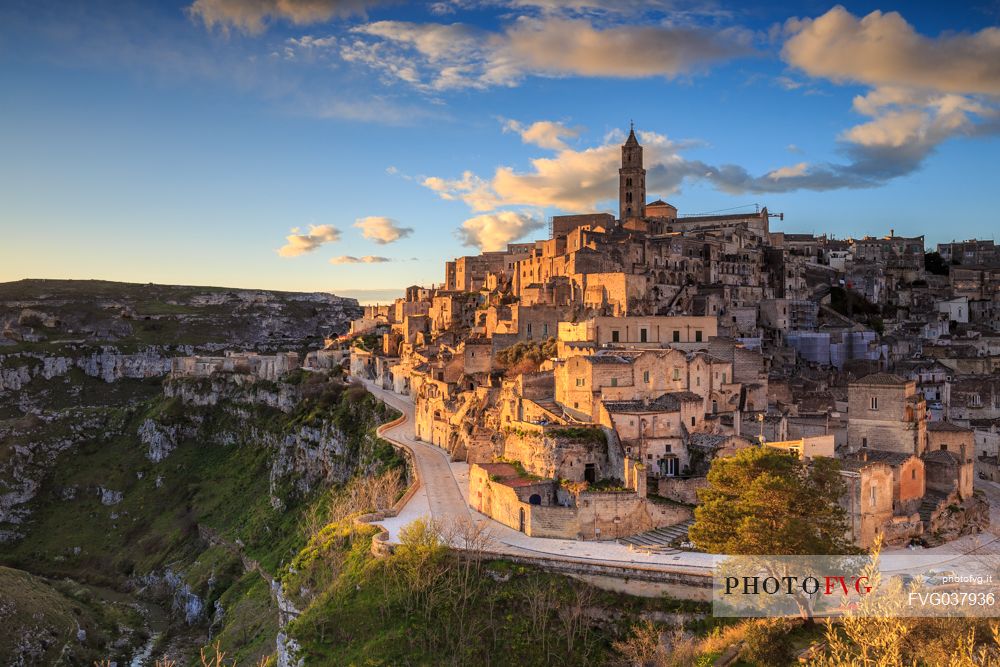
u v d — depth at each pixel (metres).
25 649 157.62
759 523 78.19
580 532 100.44
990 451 134.75
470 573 94.38
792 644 69.94
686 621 81.81
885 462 100.44
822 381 160.12
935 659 52.97
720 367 128.75
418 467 144.12
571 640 84.56
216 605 180.88
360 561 101.94
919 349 196.38
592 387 116.81
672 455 110.50
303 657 91.44
